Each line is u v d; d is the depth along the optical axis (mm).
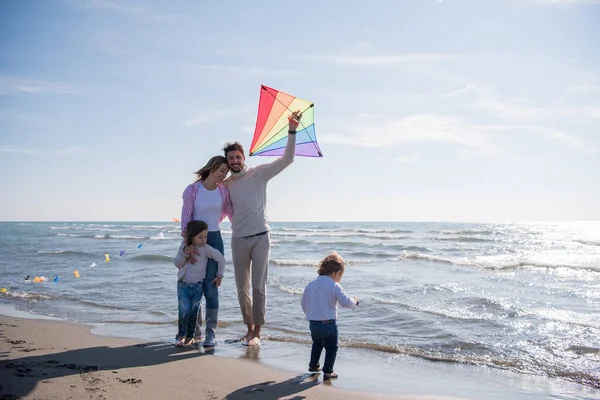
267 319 6562
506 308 6953
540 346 5000
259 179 5117
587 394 3613
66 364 4062
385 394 3547
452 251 21359
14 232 48094
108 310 7262
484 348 4949
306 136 5230
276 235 37719
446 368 4309
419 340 5320
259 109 5180
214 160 5016
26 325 5980
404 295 8273
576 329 5715
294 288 9289
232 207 5172
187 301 4996
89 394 3238
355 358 4645
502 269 12984
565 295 8320
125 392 3344
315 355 4102
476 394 3582
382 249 22406
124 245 25812
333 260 4301
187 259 4992
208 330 5039
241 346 5051
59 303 7926
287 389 3625
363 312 6836
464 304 7363
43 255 18172
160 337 5402
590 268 12883
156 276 11445
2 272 12375
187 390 3484
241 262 5156
